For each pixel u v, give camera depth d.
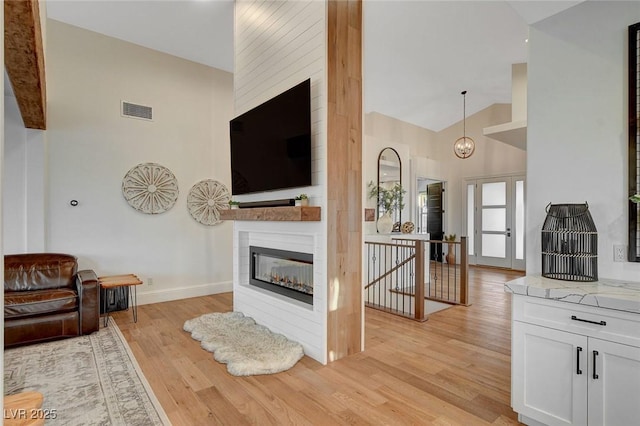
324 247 2.93
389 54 5.58
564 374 1.91
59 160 4.26
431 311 4.69
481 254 8.87
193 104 5.36
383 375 2.73
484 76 6.51
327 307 2.94
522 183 8.13
